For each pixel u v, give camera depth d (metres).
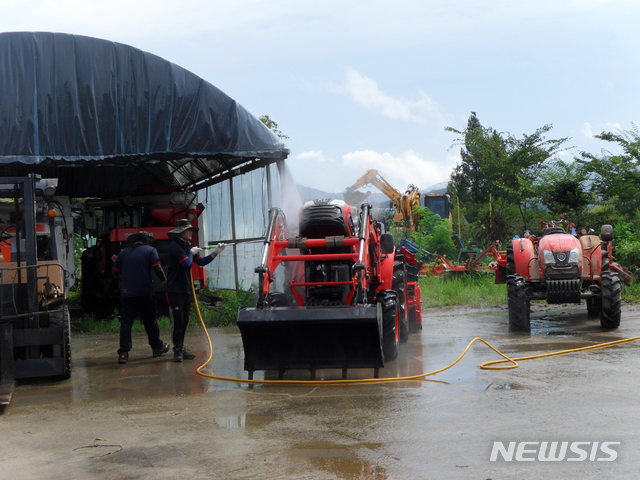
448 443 4.57
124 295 8.74
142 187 14.21
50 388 7.21
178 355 8.59
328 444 4.66
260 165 13.77
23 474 4.31
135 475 4.20
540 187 21.58
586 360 7.43
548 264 10.05
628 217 20.11
